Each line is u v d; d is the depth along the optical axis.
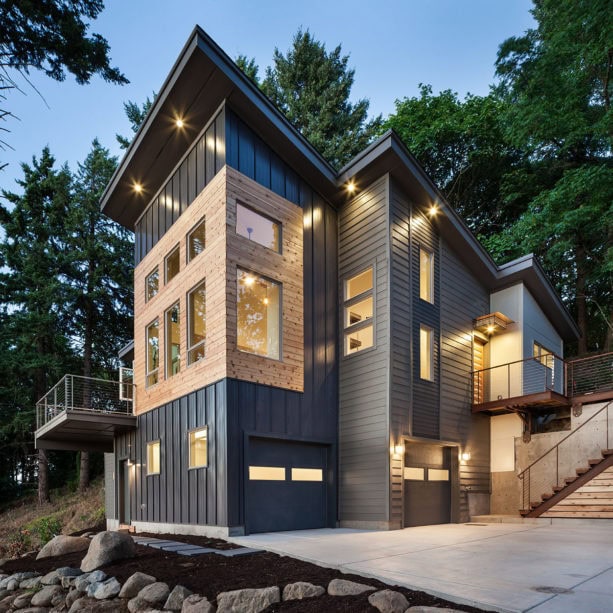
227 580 5.47
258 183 10.40
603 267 18.66
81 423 12.41
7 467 27.22
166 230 12.36
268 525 9.28
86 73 7.07
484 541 7.86
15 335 23.23
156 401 11.88
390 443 10.00
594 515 10.73
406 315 11.16
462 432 12.70
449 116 24.84
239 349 9.34
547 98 18.89
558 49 18.30
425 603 4.34
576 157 22.12
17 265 23.22
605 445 11.89
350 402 11.09
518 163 24.11
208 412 9.41
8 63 6.32
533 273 14.50
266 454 9.55
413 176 11.45
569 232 19.67
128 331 26.30
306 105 24.52
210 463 9.14
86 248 24.05
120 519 13.48
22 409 24.61
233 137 10.07
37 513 21.81
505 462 13.45
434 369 11.98
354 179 11.65
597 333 24.45
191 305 10.75
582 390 16.22
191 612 4.76
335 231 12.37
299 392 10.41
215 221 9.91
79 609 5.45
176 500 10.28
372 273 11.30
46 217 24.33
